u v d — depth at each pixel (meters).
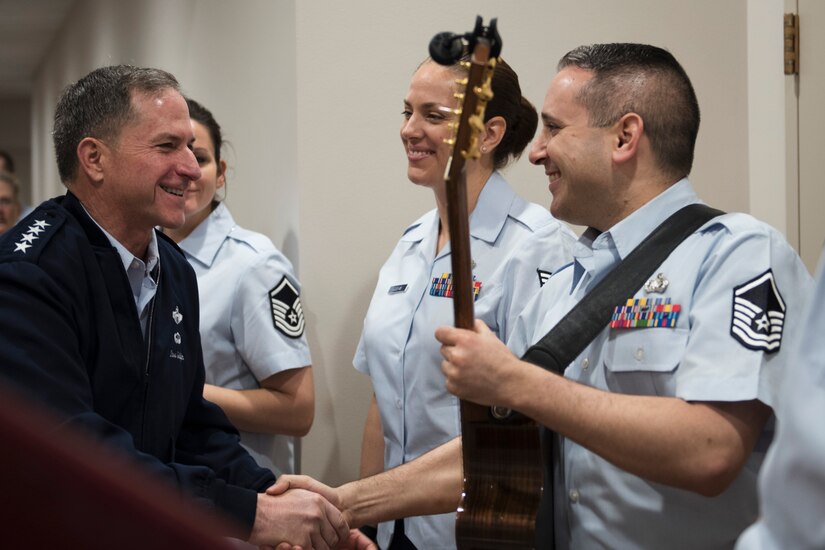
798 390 0.73
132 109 1.94
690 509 1.56
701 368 1.50
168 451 2.01
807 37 3.07
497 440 1.61
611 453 1.48
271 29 3.30
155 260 2.02
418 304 2.42
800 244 3.09
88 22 7.51
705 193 3.21
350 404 3.04
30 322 1.73
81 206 1.92
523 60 3.15
